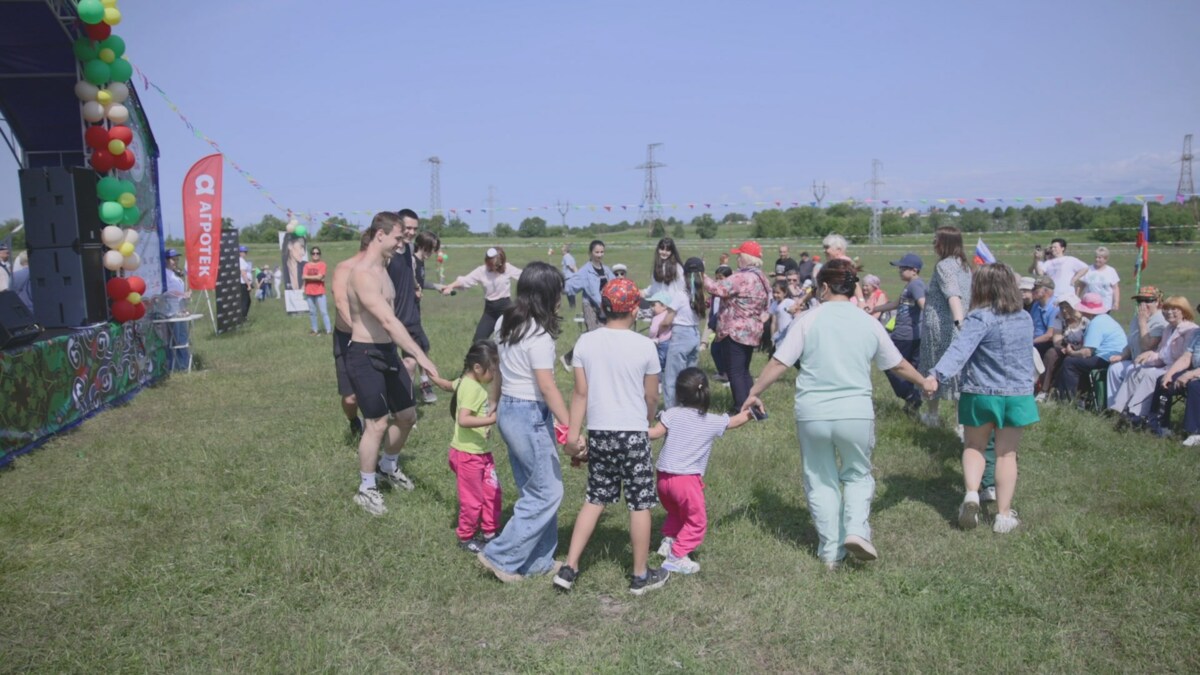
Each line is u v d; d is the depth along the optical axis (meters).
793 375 10.43
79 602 3.95
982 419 4.92
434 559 4.49
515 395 4.14
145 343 9.52
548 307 4.13
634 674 3.36
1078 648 3.60
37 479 5.85
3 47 8.12
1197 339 6.95
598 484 4.12
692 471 4.34
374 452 5.16
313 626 3.74
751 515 5.27
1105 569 4.34
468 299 24.38
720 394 8.98
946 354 4.79
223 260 15.73
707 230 60.31
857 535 4.25
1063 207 44.75
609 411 4.05
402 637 3.69
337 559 4.38
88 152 8.62
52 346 7.10
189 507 5.21
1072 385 8.20
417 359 4.78
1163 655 3.52
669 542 4.59
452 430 7.29
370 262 5.00
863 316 4.42
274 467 6.04
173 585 4.14
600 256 9.81
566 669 3.41
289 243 19.12
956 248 6.80
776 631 3.75
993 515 5.28
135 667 3.42
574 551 4.16
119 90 8.59
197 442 6.82
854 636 3.70
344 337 6.41
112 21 8.22
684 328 7.25
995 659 3.47
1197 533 4.76
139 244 9.55
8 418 6.29
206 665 3.45
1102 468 6.07
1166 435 7.04
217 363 11.39
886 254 37.44
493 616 3.90
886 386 9.34
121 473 5.94
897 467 6.28
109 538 4.73
